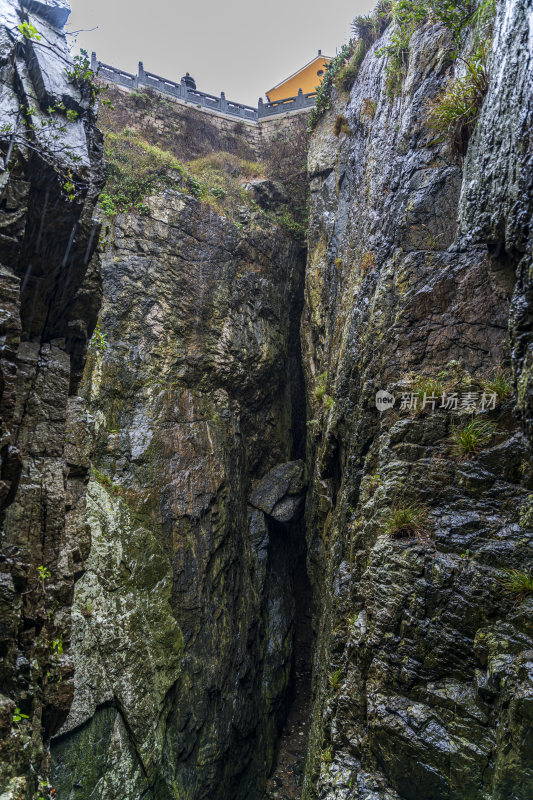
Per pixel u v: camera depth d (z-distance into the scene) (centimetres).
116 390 1287
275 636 1498
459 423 651
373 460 801
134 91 1838
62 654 522
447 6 785
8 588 431
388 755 568
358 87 1331
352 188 1277
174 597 1186
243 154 2008
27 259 505
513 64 417
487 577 562
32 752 456
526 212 367
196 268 1492
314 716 936
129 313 1355
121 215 1420
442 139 816
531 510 570
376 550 645
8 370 431
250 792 1272
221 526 1348
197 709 1134
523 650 514
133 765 906
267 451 1662
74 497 607
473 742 521
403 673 581
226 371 1492
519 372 380
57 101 491
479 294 708
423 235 798
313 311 1420
